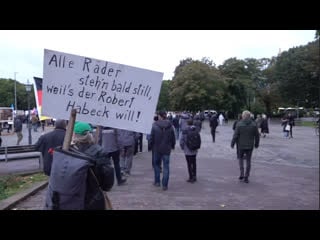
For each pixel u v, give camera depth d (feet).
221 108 270.46
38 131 134.10
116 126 14.62
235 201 28.22
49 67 14.01
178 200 28.19
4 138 101.65
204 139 97.76
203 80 238.89
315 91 241.55
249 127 36.50
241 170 37.47
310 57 230.68
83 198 12.20
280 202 28.07
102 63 14.33
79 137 13.30
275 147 76.69
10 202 25.09
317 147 76.69
